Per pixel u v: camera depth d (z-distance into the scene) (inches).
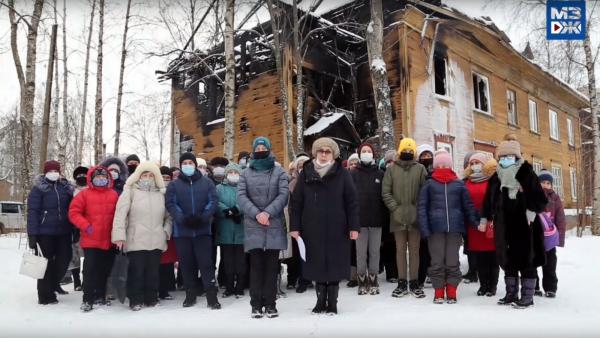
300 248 192.5
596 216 603.8
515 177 205.8
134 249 213.8
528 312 194.2
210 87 686.5
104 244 217.0
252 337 162.6
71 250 235.8
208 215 213.2
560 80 877.2
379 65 417.7
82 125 808.3
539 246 204.5
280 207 194.4
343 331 168.4
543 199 201.5
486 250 229.3
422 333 164.4
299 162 258.4
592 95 606.5
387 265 273.7
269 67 612.7
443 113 623.5
